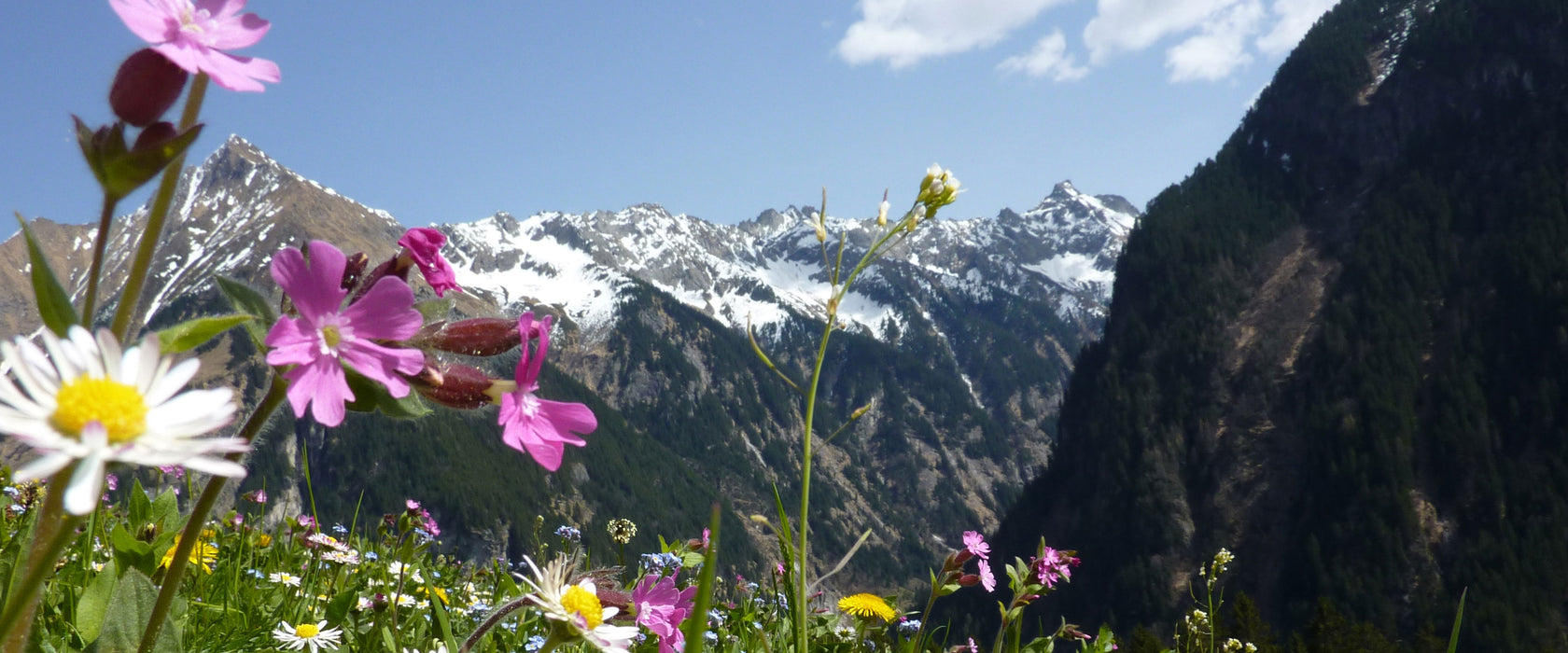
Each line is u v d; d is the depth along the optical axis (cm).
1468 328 14175
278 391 137
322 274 135
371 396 147
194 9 122
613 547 557
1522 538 11462
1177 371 16538
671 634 228
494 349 167
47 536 110
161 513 274
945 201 308
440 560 627
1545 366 12938
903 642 444
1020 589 444
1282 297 17200
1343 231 18112
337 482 17900
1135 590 13475
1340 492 12962
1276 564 13012
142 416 88
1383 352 14288
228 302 134
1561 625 10538
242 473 91
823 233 316
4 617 105
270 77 124
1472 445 12700
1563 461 11838
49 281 111
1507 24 18638
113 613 173
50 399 86
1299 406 14750
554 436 164
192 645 311
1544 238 14288
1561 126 16162
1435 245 15825
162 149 116
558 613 196
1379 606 11556
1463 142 17688
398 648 320
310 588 457
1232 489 14238
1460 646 10800
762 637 393
